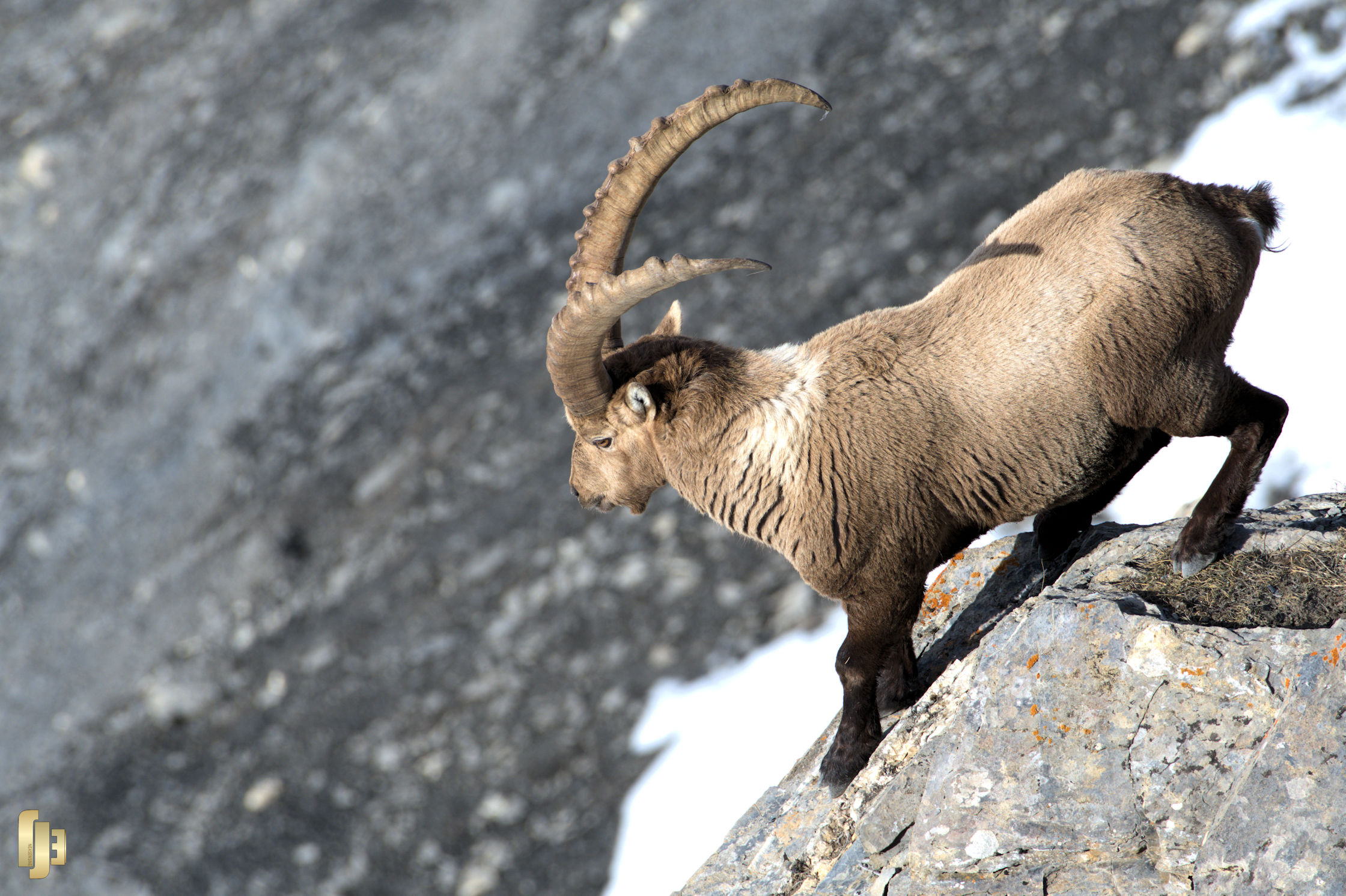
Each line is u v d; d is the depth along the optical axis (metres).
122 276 78.00
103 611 57.75
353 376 65.31
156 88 91.00
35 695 55.31
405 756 45.09
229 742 48.47
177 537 60.53
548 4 83.50
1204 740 12.97
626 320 61.00
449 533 53.12
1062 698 13.88
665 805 39.94
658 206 69.31
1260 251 16.86
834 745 17.44
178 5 100.62
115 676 53.94
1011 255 16.62
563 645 47.09
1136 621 13.97
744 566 47.06
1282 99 54.09
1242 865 11.98
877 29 73.19
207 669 52.31
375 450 59.19
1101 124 59.31
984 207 58.53
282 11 95.00
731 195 67.19
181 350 72.81
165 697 51.34
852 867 14.60
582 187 71.44
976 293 16.69
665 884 37.59
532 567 50.19
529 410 57.34
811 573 17.23
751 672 43.38
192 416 68.31
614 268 16.41
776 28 74.88
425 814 42.97
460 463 56.34
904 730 16.20
